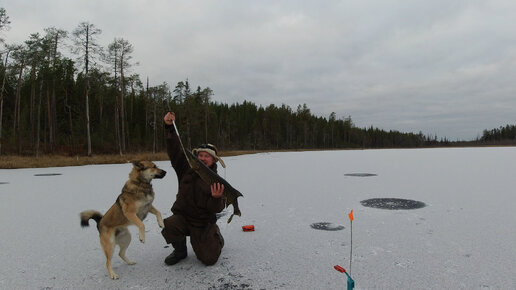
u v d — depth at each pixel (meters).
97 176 13.29
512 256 3.60
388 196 7.64
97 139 36.59
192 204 3.46
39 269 3.47
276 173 13.92
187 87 46.31
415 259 3.57
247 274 3.24
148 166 3.40
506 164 17.05
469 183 9.71
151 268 3.46
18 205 7.03
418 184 9.68
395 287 2.87
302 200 7.28
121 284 3.06
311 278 3.11
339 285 2.95
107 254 3.23
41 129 39.09
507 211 5.88
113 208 3.35
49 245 4.31
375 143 123.00
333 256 3.72
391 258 3.61
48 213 6.23
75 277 3.25
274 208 6.45
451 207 6.29
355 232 4.68
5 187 10.03
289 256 3.75
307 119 99.69
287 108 99.62
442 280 3.01
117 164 21.80
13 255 3.93
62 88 37.84
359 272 3.23
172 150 3.71
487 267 3.30
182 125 47.47
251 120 86.81
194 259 3.72
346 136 111.38
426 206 6.42
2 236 4.73
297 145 89.25
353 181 10.71
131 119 47.66
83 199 7.69
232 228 5.02
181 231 3.48
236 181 10.98
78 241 4.49
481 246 3.96
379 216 5.64
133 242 4.42
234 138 76.62
